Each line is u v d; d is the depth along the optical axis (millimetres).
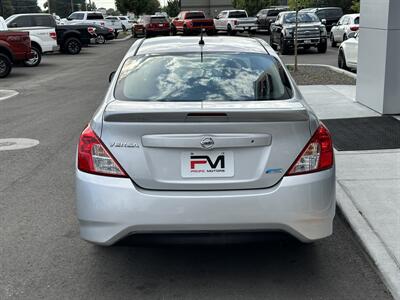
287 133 3666
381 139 7898
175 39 5316
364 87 10609
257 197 3617
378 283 4047
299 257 4480
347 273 4203
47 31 23484
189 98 4164
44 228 5164
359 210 5211
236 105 3889
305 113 3688
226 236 3678
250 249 4625
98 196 3662
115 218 3641
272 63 4645
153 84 4336
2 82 17531
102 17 41250
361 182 6012
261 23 38062
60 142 8789
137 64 4617
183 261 4430
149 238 3684
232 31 38094
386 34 9320
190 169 3654
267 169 3658
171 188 3660
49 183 6586
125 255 4559
